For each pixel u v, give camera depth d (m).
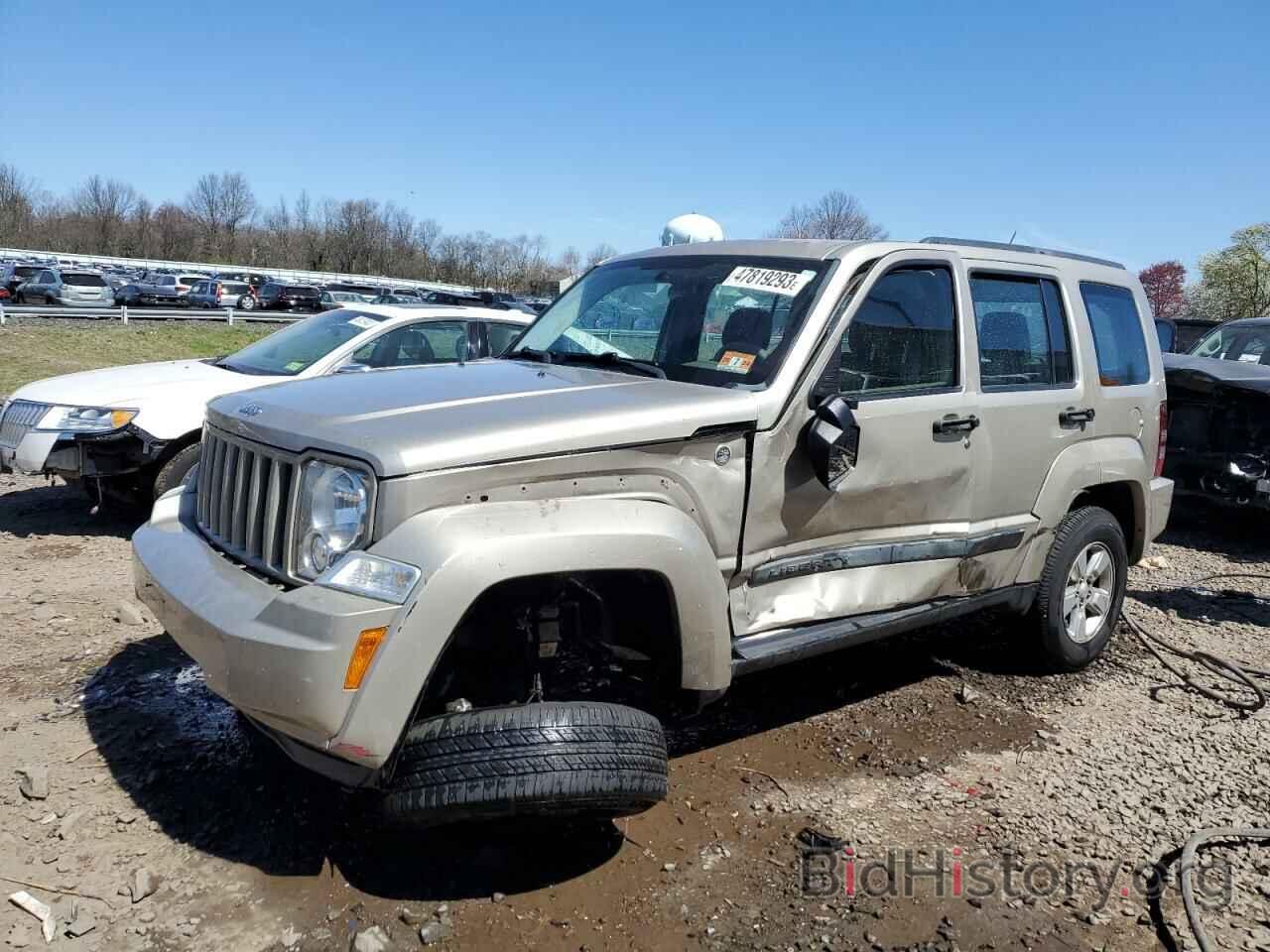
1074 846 3.42
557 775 2.72
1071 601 4.95
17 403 6.70
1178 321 11.80
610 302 4.37
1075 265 5.03
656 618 3.26
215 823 3.28
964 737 4.25
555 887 3.04
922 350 4.09
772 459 3.48
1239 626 5.99
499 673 3.10
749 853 3.28
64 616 5.15
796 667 4.97
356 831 3.27
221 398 3.65
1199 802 3.76
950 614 4.30
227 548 3.23
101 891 2.92
